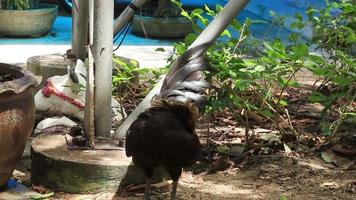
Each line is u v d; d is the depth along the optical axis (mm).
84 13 4559
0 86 3152
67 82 4098
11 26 6949
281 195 3461
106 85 3619
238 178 3645
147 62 5660
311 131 4230
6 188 3422
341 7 4414
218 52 3863
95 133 3660
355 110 4125
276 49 3754
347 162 3818
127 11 4609
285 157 3852
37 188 3432
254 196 3447
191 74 3457
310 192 3504
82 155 3469
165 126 3164
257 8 9602
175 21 7277
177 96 3377
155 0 7520
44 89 4090
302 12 8609
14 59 5719
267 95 3965
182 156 3201
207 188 3520
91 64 3580
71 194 3404
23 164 3725
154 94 3605
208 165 3773
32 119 3350
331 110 4141
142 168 3273
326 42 4453
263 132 4141
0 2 6996
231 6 3621
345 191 3518
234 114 4168
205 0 9867
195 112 3238
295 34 4344
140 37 7398
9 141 3240
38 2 7461
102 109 3633
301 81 5258
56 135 3701
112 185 3416
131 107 4367
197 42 3619
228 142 4047
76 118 4094
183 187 3516
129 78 4188
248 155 3861
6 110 3197
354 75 3754
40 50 6203
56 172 3416
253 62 3777
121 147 3582
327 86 4723
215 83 3863
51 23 7289
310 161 3830
